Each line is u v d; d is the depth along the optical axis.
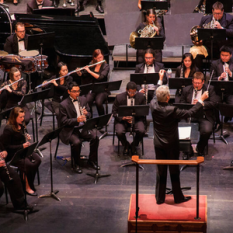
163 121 19.55
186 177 24.44
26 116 27.77
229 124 29.80
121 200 22.75
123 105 26.36
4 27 35.91
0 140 23.25
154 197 21.31
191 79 26.86
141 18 32.94
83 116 25.11
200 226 19.47
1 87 29.08
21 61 30.62
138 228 19.88
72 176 24.95
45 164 26.12
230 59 29.17
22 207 22.23
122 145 27.34
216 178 24.27
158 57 32.28
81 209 22.16
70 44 34.44
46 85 29.14
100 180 24.50
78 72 30.17
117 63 36.81
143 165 25.72
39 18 36.56
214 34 29.31
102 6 42.22
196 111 19.50
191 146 26.08
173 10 36.25
